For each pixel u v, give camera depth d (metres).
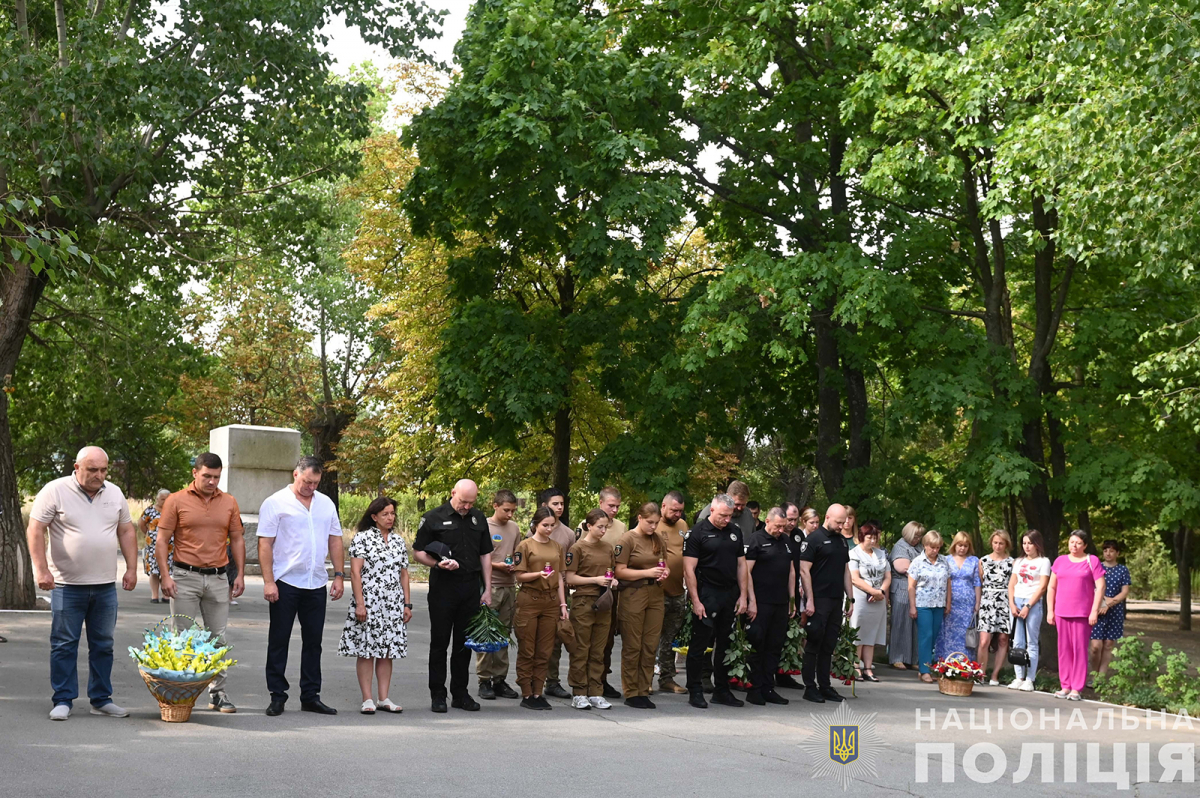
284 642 9.54
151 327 23.72
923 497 19.12
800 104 20.23
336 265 40.16
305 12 19.75
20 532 18.34
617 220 18.77
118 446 42.16
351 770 7.37
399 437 30.55
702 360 19.05
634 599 10.97
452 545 10.20
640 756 8.40
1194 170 12.04
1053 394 19.23
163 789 6.62
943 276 21.48
